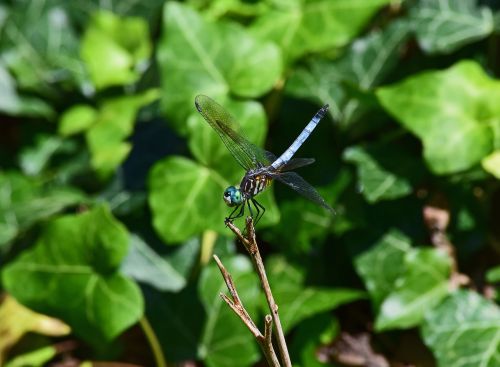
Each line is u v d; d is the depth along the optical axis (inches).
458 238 26.6
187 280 26.5
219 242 26.7
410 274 26.1
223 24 26.7
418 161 26.7
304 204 27.0
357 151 26.8
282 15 27.5
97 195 27.3
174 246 26.7
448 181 26.7
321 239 26.9
